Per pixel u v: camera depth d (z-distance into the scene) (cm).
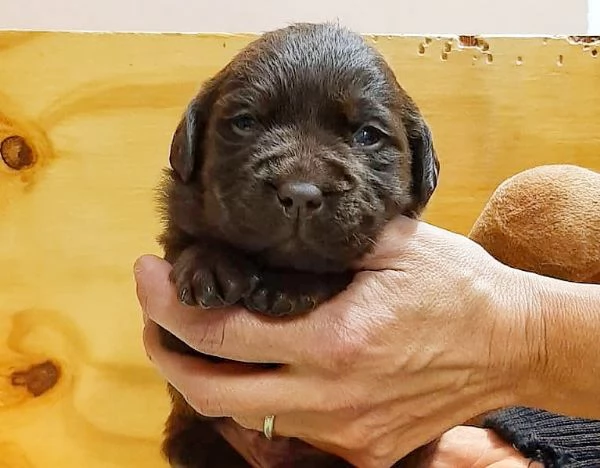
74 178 37
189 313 25
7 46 37
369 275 26
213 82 28
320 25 28
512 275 27
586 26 47
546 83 39
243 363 26
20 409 36
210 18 44
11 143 37
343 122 26
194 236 27
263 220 24
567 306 27
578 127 39
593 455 30
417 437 27
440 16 46
